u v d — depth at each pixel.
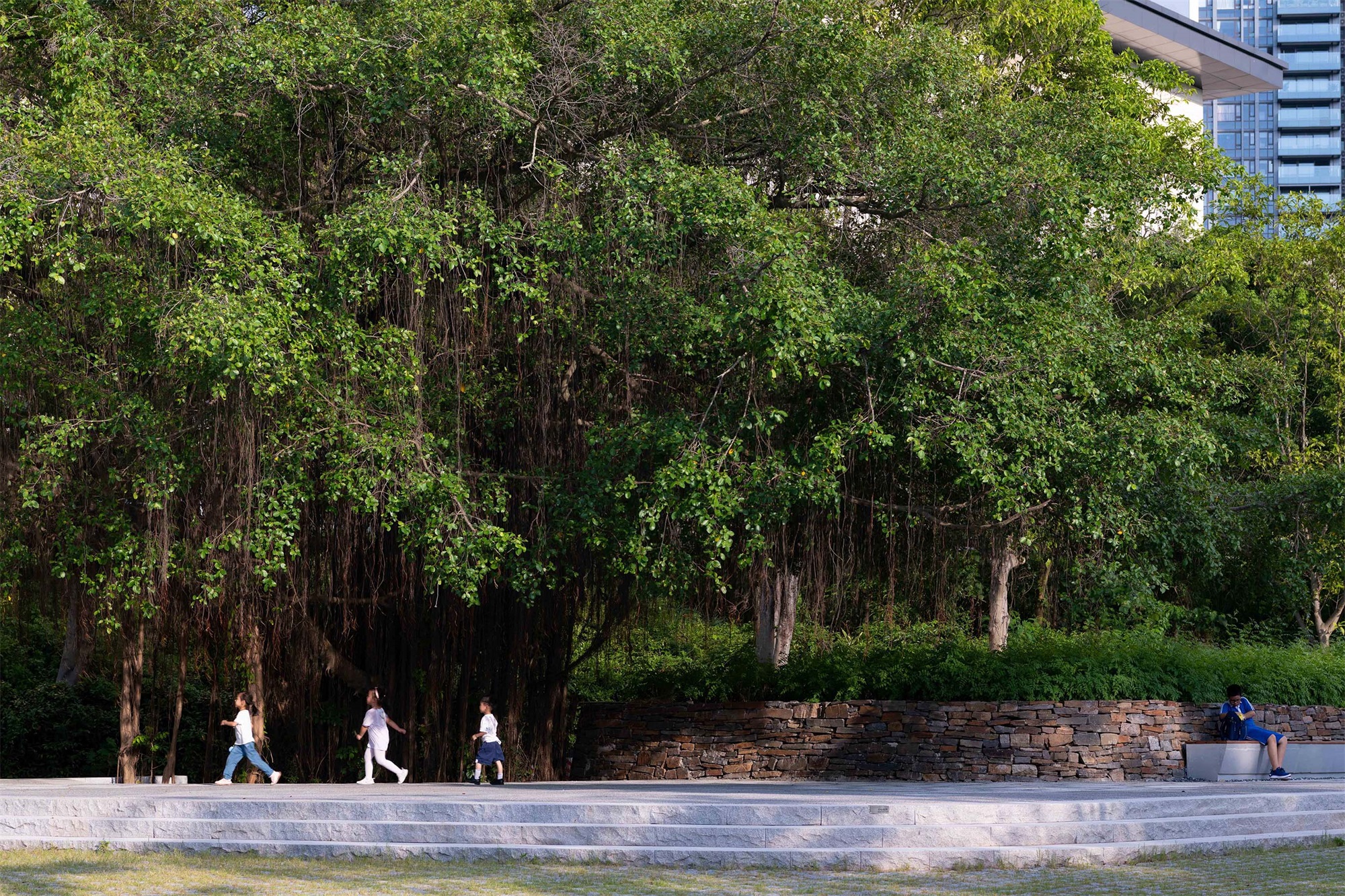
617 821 11.44
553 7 17.33
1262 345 32.72
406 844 11.51
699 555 18.16
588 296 17.27
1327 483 21.64
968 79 18.42
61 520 16.73
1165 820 11.82
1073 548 20.66
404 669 21.31
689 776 21.77
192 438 16.16
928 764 20.73
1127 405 19.56
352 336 15.53
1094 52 27.08
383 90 15.77
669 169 15.77
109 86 16.17
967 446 15.67
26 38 16.98
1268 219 31.80
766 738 21.56
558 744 22.36
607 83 16.81
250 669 19.62
